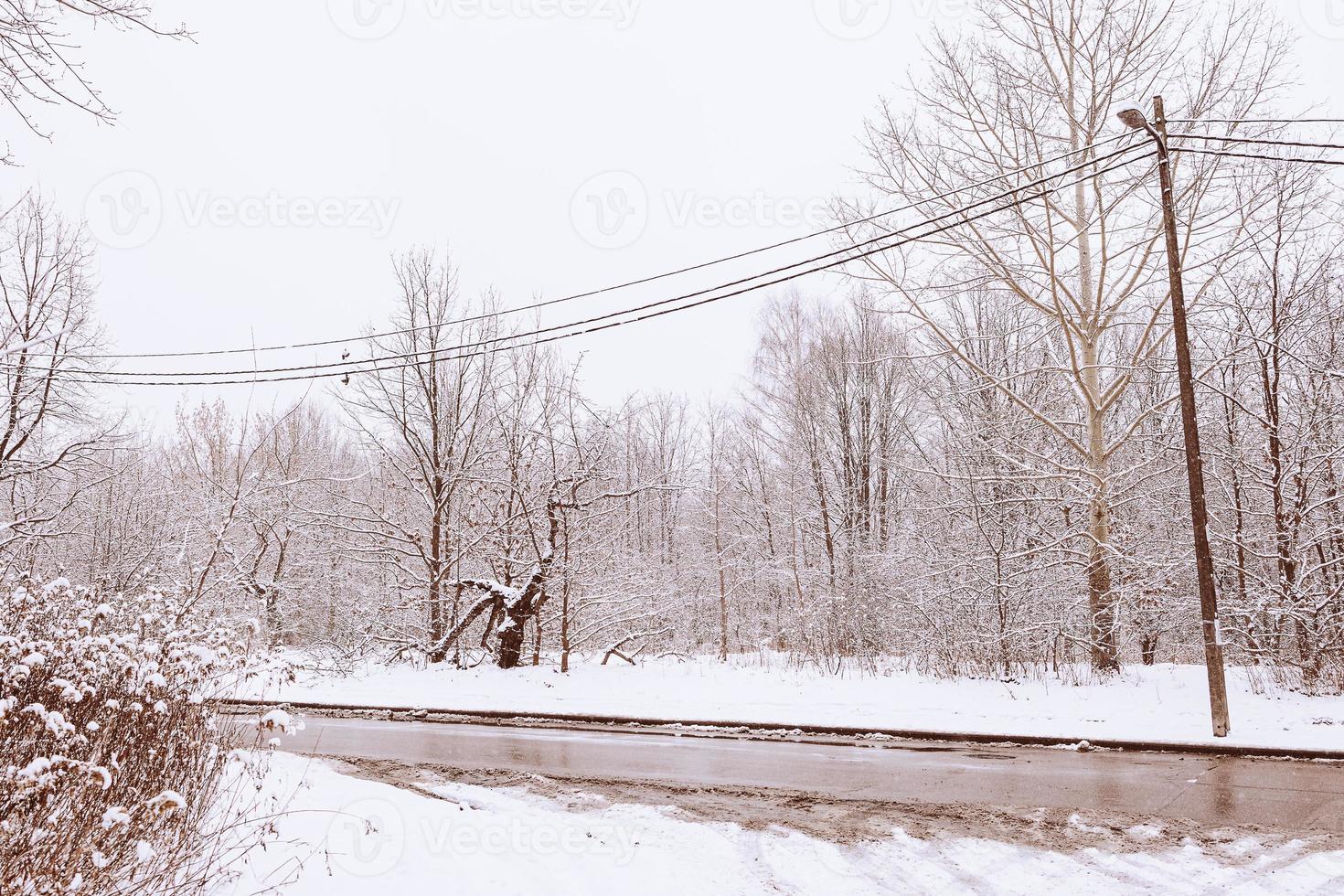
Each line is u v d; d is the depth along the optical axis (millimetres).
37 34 6410
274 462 27359
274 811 6680
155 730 5797
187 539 19328
